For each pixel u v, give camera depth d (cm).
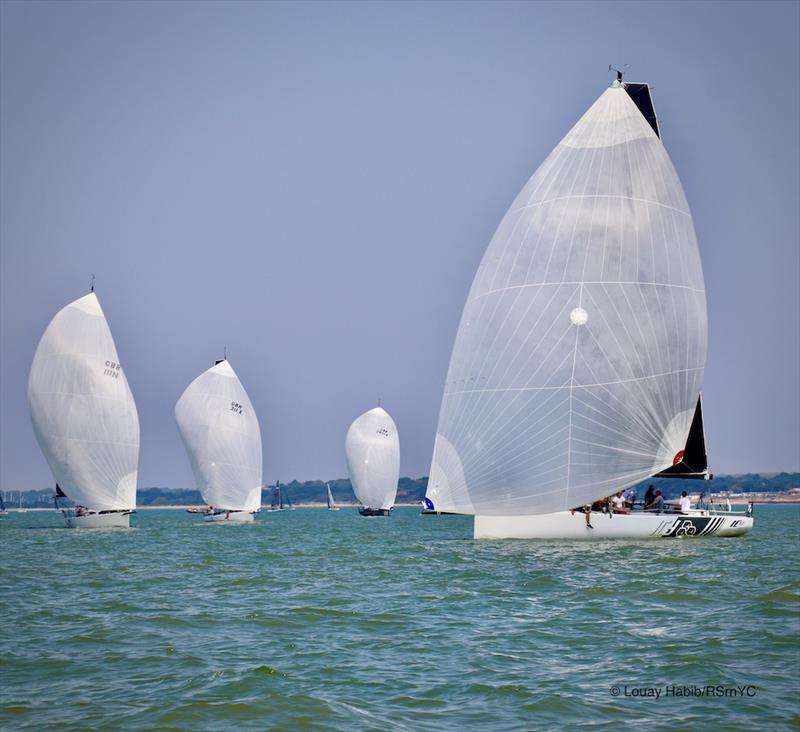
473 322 12800
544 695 4678
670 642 5850
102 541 18588
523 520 12512
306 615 7169
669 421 12456
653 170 12488
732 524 13150
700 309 12756
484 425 12481
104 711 4484
